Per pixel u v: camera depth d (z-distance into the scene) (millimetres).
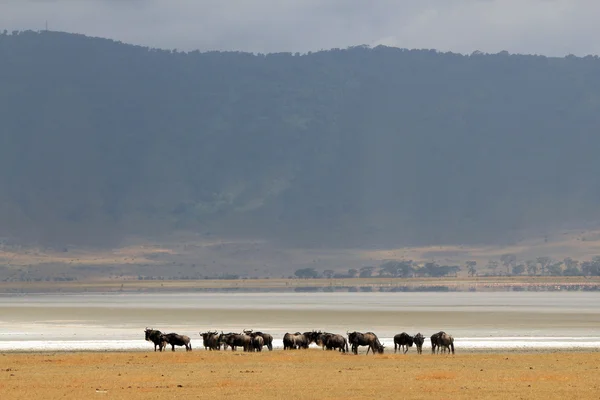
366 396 159875
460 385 174000
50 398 157250
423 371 198500
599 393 163500
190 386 172625
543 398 157375
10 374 193375
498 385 174000
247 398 157250
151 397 158500
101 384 175875
